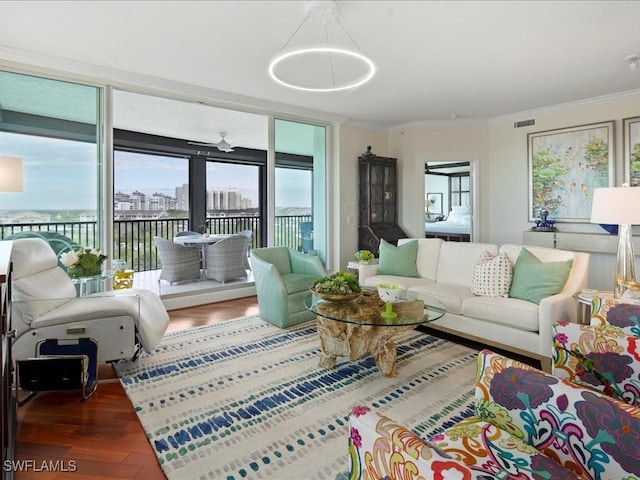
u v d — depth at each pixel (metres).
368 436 0.94
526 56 3.42
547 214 5.16
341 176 5.86
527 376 1.21
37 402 2.29
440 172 9.37
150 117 5.38
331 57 3.41
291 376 2.63
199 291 4.68
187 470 1.69
